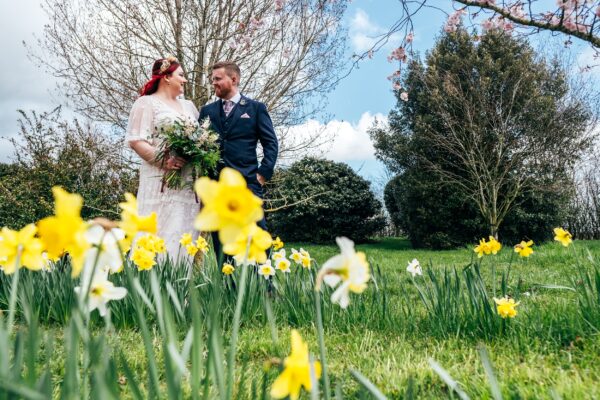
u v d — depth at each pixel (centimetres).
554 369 203
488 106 1538
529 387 176
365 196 2011
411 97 1783
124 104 930
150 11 881
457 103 1595
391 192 2042
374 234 2155
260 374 192
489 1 471
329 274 82
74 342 79
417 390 187
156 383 96
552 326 252
